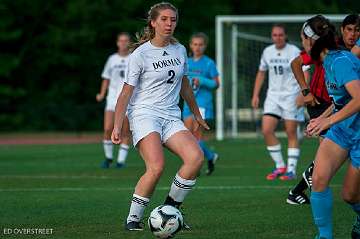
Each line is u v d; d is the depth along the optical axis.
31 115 104.81
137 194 26.16
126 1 111.56
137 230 26.56
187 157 25.44
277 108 42.84
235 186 39.31
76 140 85.44
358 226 24.83
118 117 25.88
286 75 42.62
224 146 69.69
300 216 29.44
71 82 112.44
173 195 25.77
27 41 110.06
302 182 32.06
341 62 22.73
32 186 40.16
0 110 104.94
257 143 73.00
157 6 26.19
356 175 23.42
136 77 26.06
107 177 44.91
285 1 123.56
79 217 29.64
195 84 45.53
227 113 80.25
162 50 26.31
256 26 83.62
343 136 23.38
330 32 23.23
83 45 111.81
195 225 27.75
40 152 66.38
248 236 25.70
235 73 77.88
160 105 26.34
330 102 32.81
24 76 111.19
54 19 110.88
